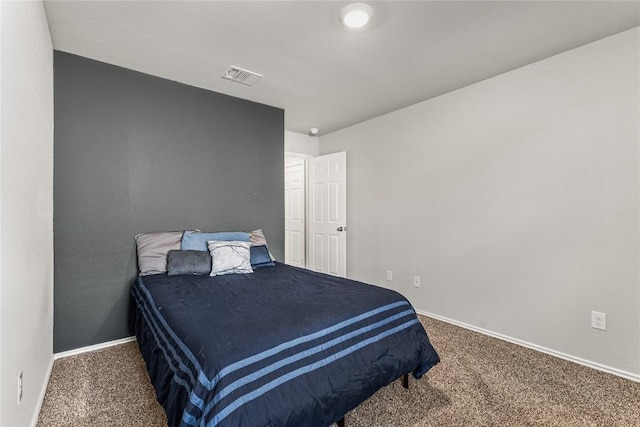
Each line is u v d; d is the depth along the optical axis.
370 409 1.65
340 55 2.29
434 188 3.13
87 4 1.71
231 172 3.12
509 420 1.57
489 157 2.69
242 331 1.31
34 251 1.55
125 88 2.51
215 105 3.00
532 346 2.41
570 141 2.23
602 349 2.09
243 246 2.65
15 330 1.21
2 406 1.06
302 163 4.91
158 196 2.68
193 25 1.91
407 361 1.64
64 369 2.04
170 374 1.34
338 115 3.70
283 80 2.72
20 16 1.29
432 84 2.81
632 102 1.97
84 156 2.34
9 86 1.14
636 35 1.95
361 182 3.96
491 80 2.67
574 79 2.21
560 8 1.76
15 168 1.22
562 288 2.27
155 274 2.40
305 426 1.19
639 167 1.95
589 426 1.54
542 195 2.37
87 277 2.35
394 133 3.54
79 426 1.51
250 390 1.11
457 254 2.94
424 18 1.84
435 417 1.59
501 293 2.62
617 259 2.03
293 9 1.76
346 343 1.46
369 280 3.85
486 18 1.85
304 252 4.90
